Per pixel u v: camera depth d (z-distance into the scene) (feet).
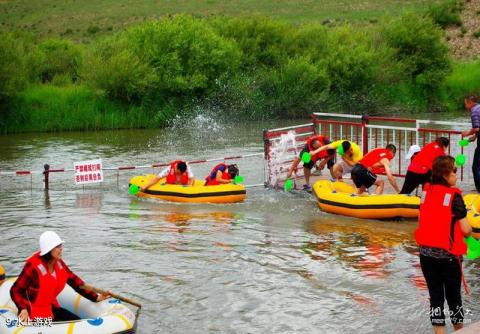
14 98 106.42
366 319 27.68
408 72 138.82
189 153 77.41
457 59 167.94
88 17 210.59
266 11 210.79
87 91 113.91
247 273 33.78
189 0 225.35
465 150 66.69
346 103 130.62
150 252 37.58
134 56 112.98
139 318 28.30
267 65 130.41
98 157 75.82
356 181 45.44
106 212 47.73
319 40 134.82
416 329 26.53
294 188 53.21
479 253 26.96
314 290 31.19
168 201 50.80
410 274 33.09
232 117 118.83
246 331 26.84
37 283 23.95
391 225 42.73
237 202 49.98
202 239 40.04
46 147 85.56
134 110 111.34
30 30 200.13
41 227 43.78
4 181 61.31
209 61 118.21
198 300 30.27
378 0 215.72
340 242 38.91
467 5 192.85
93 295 25.64
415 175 43.16
